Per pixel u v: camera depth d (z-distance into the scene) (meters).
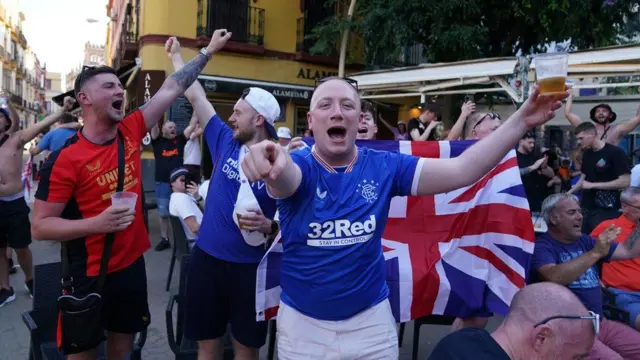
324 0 13.78
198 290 2.87
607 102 8.20
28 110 64.94
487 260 3.20
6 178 5.13
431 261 3.19
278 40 13.37
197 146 8.00
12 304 5.28
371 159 1.99
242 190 2.72
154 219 10.55
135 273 2.75
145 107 2.90
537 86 1.75
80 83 2.54
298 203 1.88
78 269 2.55
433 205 3.23
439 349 1.74
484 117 3.79
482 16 11.03
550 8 9.84
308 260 1.90
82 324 2.45
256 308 2.69
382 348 1.97
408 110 15.16
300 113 13.75
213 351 2.95
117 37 23.31
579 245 3.41
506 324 1.75
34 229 2.45
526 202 3.15
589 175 5.66
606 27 10.80
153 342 4.39
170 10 11.95
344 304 1.90
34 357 2.87
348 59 14.01
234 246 2.81
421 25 10.59
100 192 2.57
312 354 1.93
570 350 1.67
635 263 3.74
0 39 49.66
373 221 1.90
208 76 12.06
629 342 3.17
